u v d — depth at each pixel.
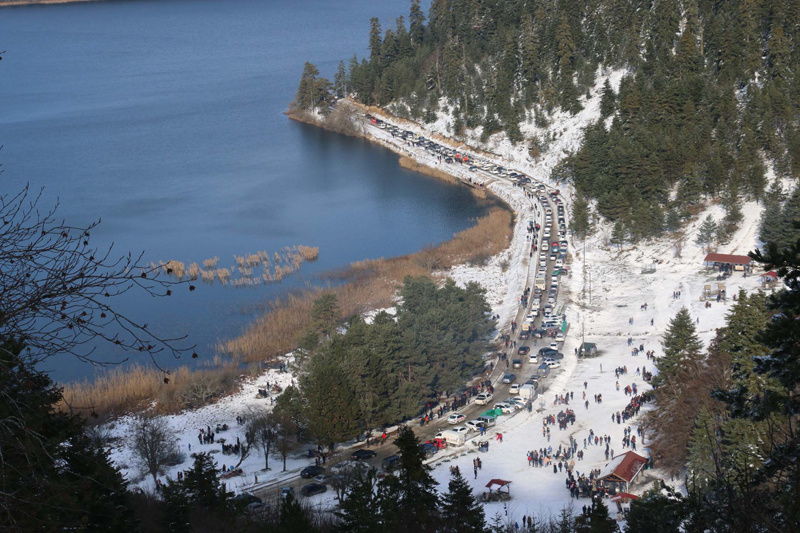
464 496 53.62
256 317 130.00
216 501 59.38
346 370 91.62
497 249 165.00
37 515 18.17
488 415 96.69
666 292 136.38
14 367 15.14
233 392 107.75
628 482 72.88
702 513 23.03
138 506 55.19
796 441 23.45
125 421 98.25
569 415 93.88
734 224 154.38
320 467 82.88
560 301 138.62
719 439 61.06
